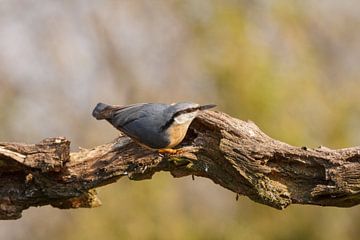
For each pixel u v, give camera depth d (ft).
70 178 24.57
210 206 60.39
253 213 59.62
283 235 59.11
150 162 24.52
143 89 58.34
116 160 24.61
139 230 55.36
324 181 23.61
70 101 57.72
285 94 55.47
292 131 55.01
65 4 58.29
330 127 58.49
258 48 55.47
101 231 55.26
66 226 56.70
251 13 57.26
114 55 58.80
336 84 61.57
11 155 24.06
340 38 63.62
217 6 55.98
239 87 55.06
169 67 58.23
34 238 57.41
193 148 24.36
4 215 25.25
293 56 57.26
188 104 23.81
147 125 23.58
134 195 55.83
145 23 58.65
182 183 59.47
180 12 57.16
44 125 56.85
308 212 59.31
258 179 23.71
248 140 23.97
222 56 55.42
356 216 60.49
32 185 24.89
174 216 57.00
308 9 60.03
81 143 56.54
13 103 56.34
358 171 23.07
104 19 58.80
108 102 58.18
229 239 58.44
